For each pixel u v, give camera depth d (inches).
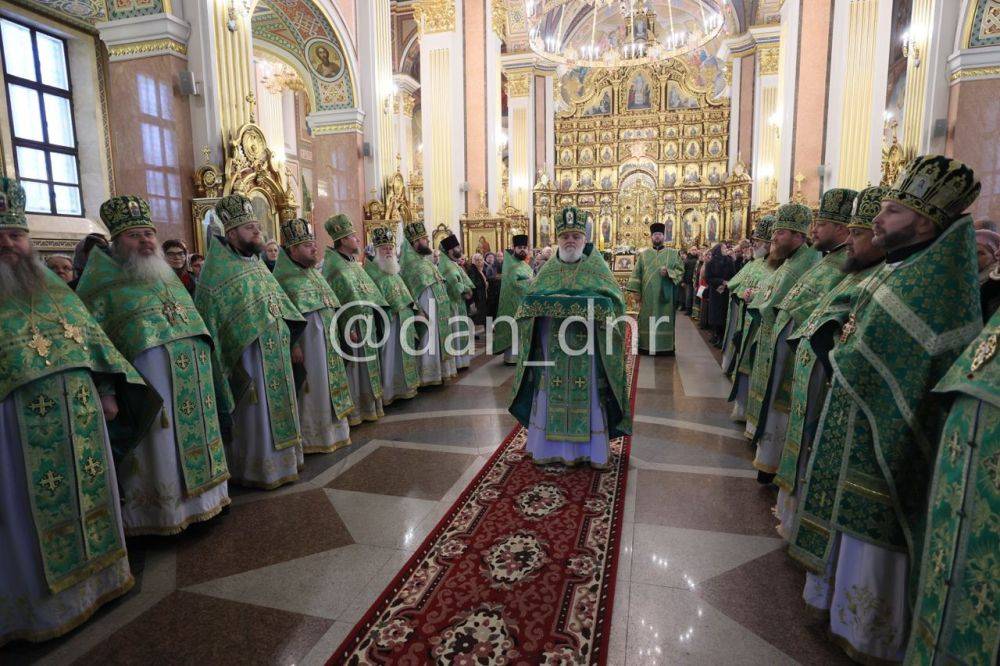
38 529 75.6
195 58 207.3
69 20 298.8
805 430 90.7
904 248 64.8
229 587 89.7
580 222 133.1
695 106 873.5
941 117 227.5
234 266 121.8
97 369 84.0
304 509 116.6
